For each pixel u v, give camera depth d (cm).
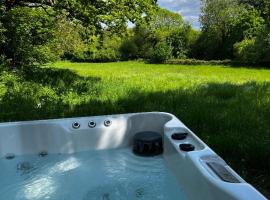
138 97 262
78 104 237
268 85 342
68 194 110
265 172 128
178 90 304
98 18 394
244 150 142
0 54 402
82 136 139
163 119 143
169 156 122
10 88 279
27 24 423
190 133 123
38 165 129
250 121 187
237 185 82
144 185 113
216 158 100
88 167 128
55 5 407
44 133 137
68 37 550
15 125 134
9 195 111
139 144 135
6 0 404
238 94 285
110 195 108
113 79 400
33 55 440
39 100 243
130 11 395
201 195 92
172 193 106
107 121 142
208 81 397
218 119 191
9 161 132
